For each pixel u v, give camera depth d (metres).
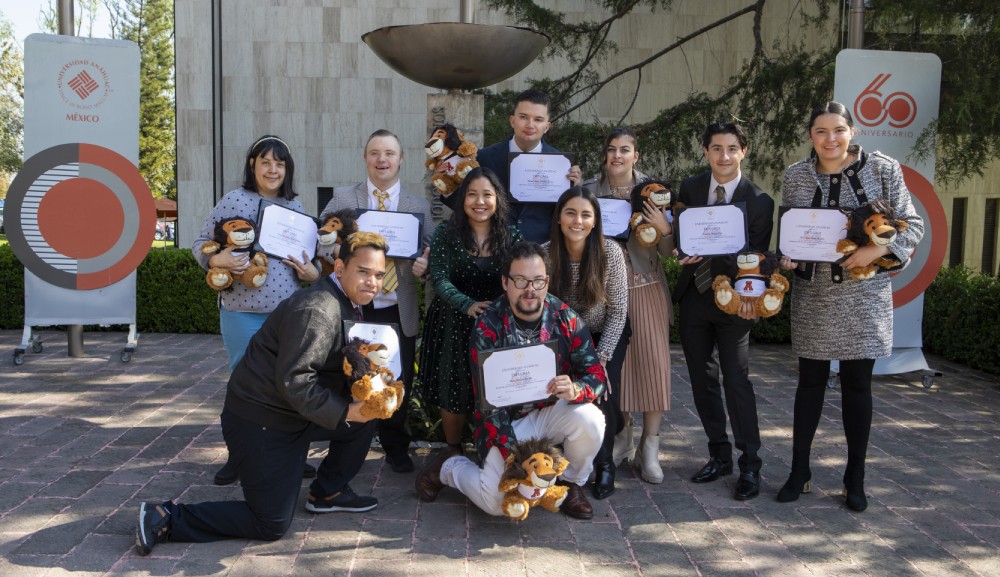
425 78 5.00
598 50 10.20
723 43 13.04
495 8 9.64
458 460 3.72
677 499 3.96
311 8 13.36
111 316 6.86
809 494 4.05
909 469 4.47
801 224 3.75
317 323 3.07
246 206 3.97
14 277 8.24
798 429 3.94
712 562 3.28
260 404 3.15
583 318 3.93
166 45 26.25
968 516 3.80
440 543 3.39
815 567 3.25
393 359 3.28
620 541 3.46
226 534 3.31
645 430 4.24
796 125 8.07
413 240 4.08
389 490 4.00
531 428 3.64
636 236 4.13
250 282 3.85
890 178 3.74
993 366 6.93
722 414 4.23
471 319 3.95
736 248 3.88
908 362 6.56
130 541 3.31
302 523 3.57
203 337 8.14
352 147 13.55
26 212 6.48
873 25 7.55
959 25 6.96
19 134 23.55
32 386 5.95
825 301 3.77
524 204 4.27
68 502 3.72
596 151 8.95
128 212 6.66
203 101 13.52
